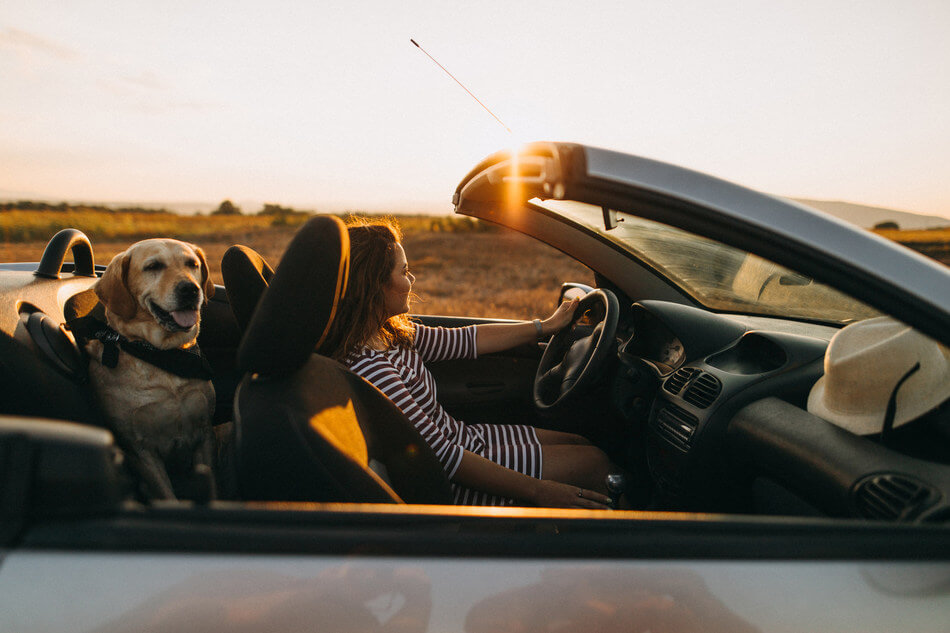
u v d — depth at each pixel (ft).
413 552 2.59
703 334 7.12
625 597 2.63
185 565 2.44
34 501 2.29
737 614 2.67
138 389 7.85
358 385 5.20
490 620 2.57
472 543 2.64
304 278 3.93
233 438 3.73
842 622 2.69
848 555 2.80
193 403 8.43
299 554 2.51
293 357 4.01
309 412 3.87
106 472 2.36
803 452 4.67
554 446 6.72
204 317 9.43
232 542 2.48
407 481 5.18
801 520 2.89
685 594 2.66
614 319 7.22
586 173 3.48
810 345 6.13
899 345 4.36
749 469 5.44
